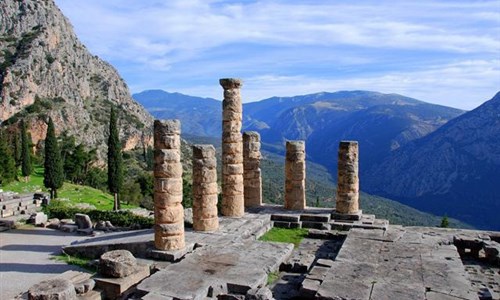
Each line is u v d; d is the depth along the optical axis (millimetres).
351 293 13406
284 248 18922
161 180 18750
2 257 20250
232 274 15398
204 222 22062
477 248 19984
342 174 25422
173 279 14844
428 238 20219
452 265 16062
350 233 21016
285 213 26125
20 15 153375
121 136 134250
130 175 101562
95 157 98438
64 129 122500
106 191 76812
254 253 18062
